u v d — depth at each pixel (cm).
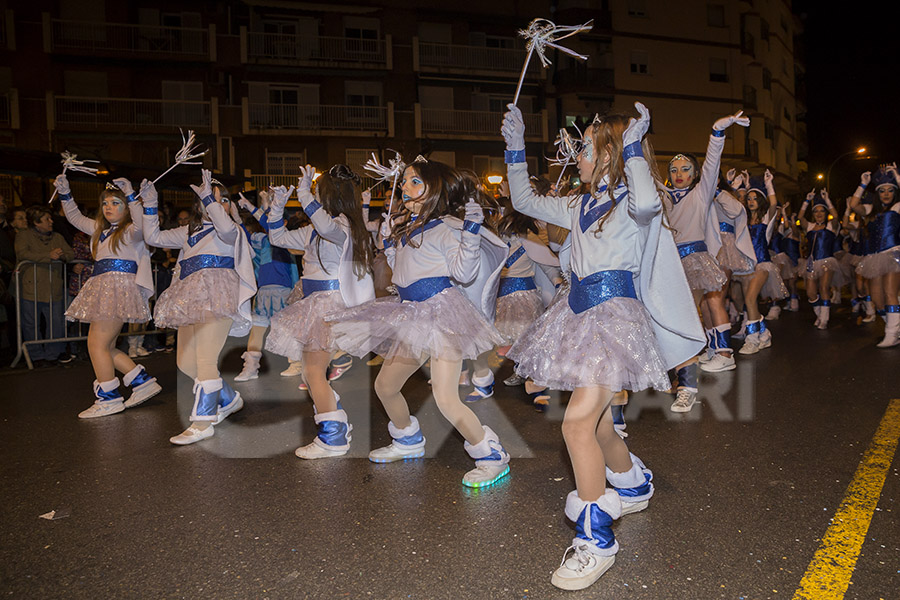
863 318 1209
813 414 554
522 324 641
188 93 2819
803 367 759
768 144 4109
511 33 3250
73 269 934
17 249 896
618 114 321
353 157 2947
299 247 501
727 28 3688
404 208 452
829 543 319
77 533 356
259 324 740
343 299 466
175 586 297
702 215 645
